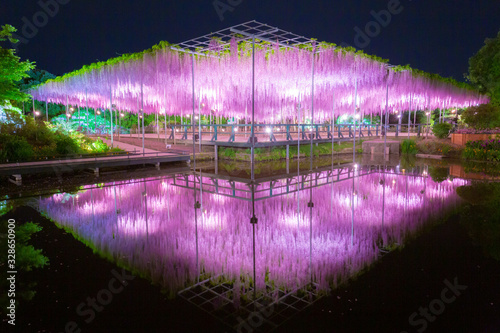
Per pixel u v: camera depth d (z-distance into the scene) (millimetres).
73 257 3990
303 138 15250
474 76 25312
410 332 2531
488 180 8930
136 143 15727
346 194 7301
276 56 12188
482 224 5051
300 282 3354
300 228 5000
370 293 3121
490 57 23938
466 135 15477
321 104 18562
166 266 3756
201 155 12945
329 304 2947
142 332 2568
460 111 29094
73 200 6777
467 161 13555
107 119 27266
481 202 6402
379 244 4316
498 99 22984
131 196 7160
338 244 4348
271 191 7664
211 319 2738
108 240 4555
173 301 3029
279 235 4711
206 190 7781
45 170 8914
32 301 3031
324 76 13758
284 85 14422
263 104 16891
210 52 12523
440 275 3443
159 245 4379
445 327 2584
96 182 8719
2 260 3898
